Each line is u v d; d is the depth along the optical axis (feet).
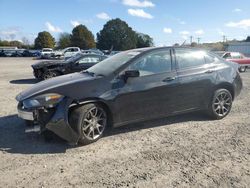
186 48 21.17
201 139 17.92
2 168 14.15
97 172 13.66
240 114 23.80
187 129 19.80
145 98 18.70
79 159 15.14
